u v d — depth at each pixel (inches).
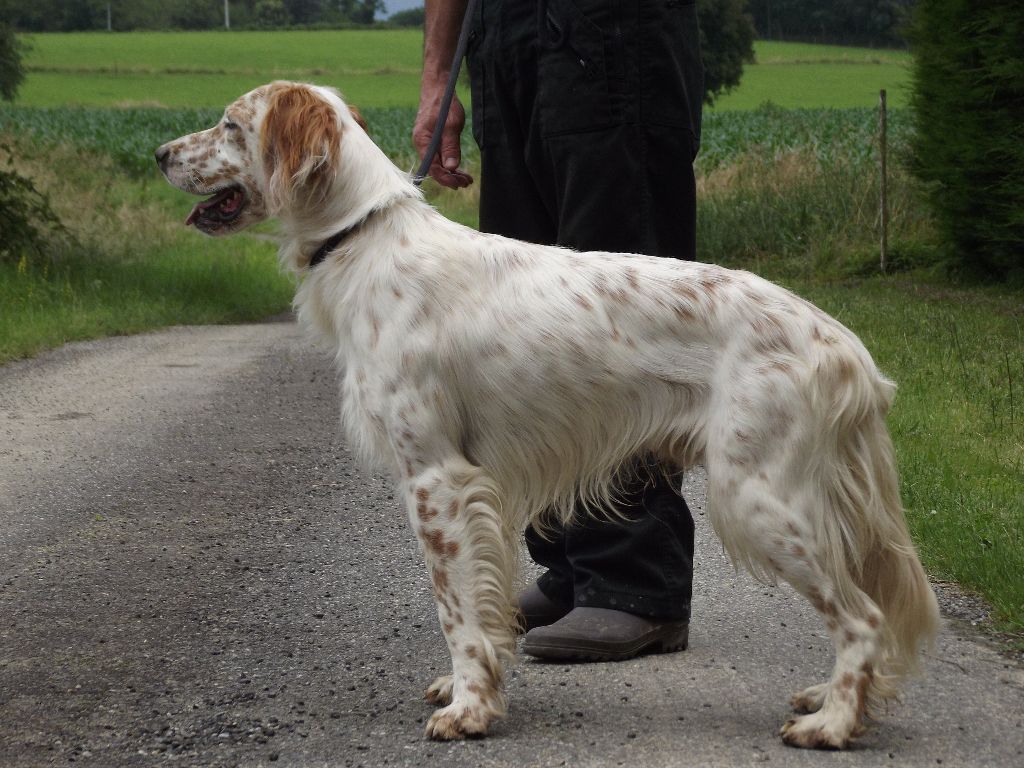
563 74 128.3
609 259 113.3
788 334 104.1
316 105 117.6
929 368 282.7
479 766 99.4
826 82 2407.7
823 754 100.6
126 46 3164.4
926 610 105.6
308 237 118.0
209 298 514.3
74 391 302.7
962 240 482.9
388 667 125.0
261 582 155.5
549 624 138.2
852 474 104.7
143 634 135.6
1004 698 113.9
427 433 109.2
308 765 100.7
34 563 163.3
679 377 107.5
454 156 145.3
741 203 650.2
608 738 104.8
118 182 981.8
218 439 246.7
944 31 467.2
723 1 1652.3
